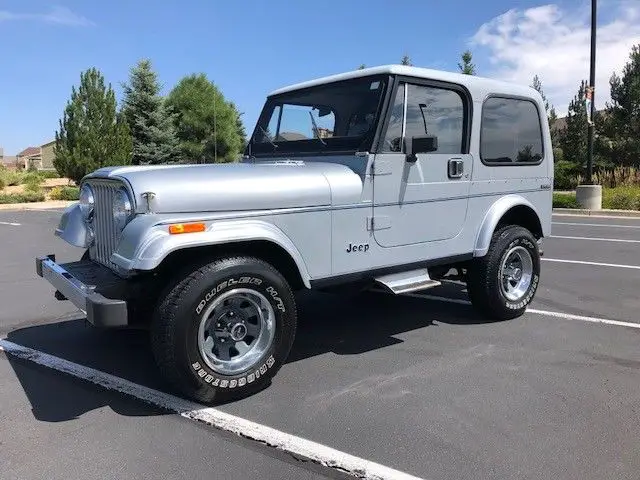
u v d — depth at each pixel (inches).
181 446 119.3
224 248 143.3
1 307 238.5
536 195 219.3
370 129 163.0
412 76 169.6
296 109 189.9
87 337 195.3
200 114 1460.4
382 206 166.7
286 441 120.8
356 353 176.2
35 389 149.9
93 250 168.7
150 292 141.7
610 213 629.0
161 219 130.5
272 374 145.8
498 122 200.4
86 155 1130.0
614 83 1085.8
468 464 110.7
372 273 167.5
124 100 1343.5
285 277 159.5
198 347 133.0
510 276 211.5
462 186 188.4
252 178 144.6
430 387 148.5
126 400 142.5
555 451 115.2
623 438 120.3
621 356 170.4
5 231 534.6
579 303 234.4
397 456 114.2
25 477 107.8
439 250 184.4
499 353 174.2
